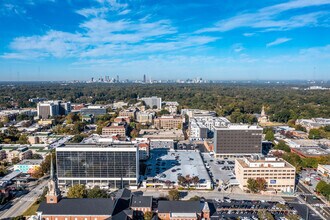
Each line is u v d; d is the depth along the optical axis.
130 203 183.38
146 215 174.75
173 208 176.88
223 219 179.50
